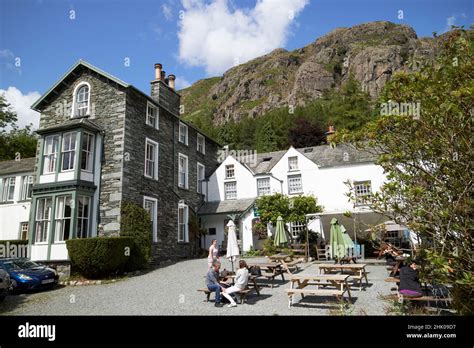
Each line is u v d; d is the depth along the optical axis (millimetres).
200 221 24688
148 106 19328
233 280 10984
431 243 6105
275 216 20953
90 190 16312
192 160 24094
